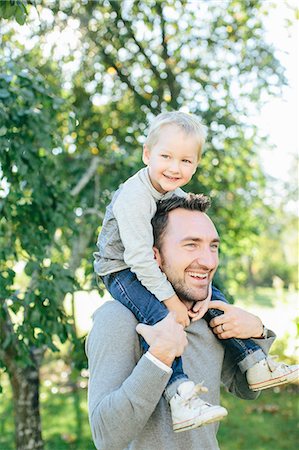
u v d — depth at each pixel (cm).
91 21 680
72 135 610
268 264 2733
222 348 227
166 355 188
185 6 719
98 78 703
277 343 959
